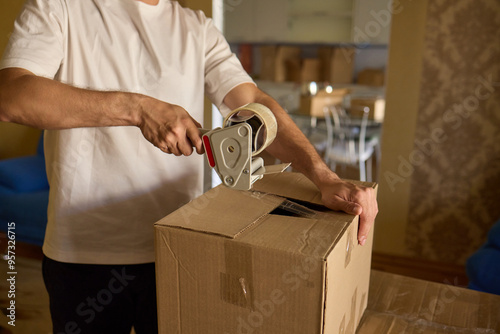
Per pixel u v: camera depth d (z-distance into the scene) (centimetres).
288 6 559
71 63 95
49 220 105
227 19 586
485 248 202
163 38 102
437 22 249
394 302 105
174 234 70
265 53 570
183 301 73
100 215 101
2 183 268
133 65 99
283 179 97
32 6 88
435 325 96
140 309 110
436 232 276
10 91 74
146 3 100
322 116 415
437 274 267
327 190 85
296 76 569
